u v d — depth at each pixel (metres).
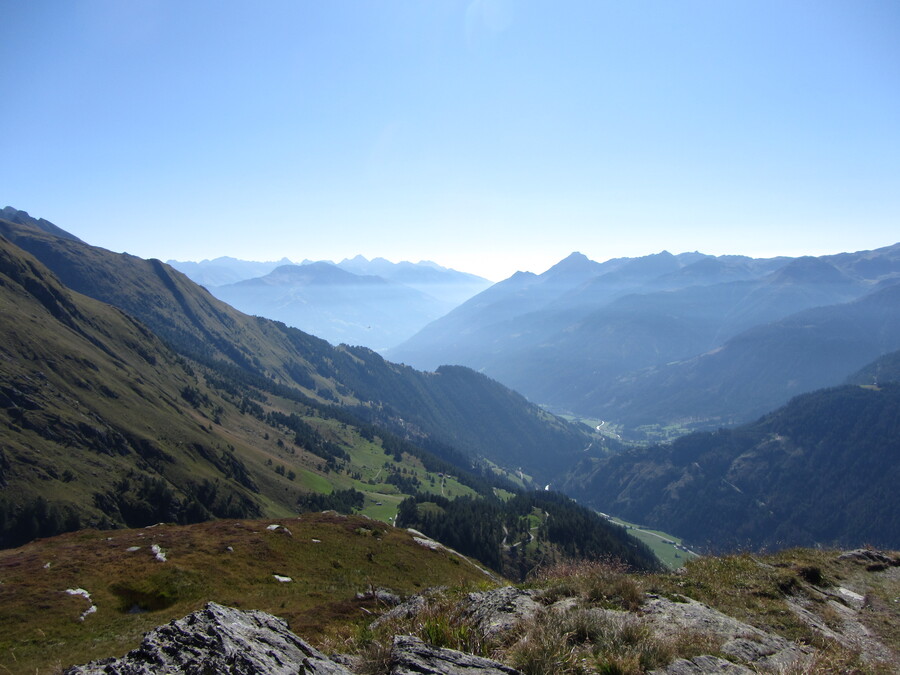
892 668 11.47
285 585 43.59
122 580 41.56
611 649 9.35
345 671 8.31
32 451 154.62
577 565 16.34
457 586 16.53
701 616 12.19
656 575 17.36
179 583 41.09
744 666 9.65
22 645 31.33
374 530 64.31
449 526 160.38
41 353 198.62
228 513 175.00
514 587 15.03
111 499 155.25
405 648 8.52
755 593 15.27
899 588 17.08
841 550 21.16
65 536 56.50
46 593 38.78
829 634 12.92
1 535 129.88
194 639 8.28
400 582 50.09
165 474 177.00
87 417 181.50
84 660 28.59
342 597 41.09
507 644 10.20
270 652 8.36
